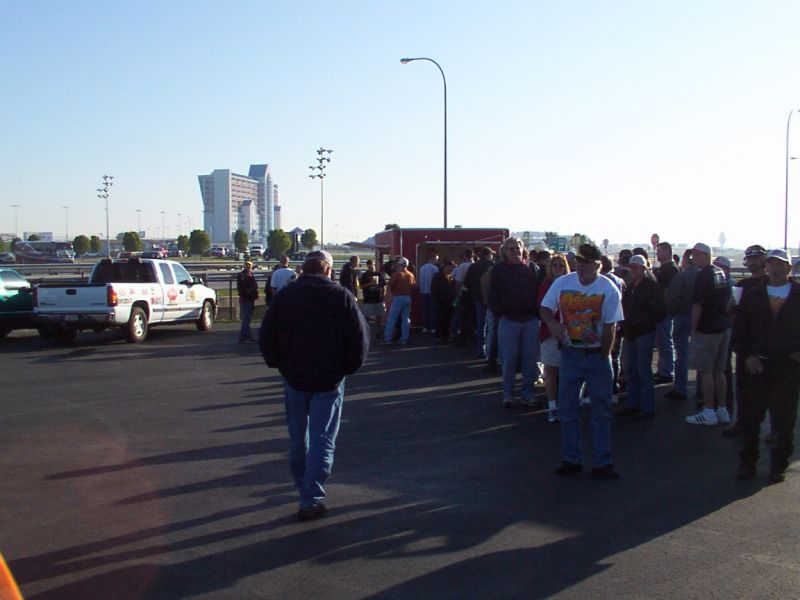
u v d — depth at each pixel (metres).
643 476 6.89
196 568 4.84
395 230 20.80
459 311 16.91
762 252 8.56
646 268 9.21
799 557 5.00
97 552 5.11
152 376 12.77
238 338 19.08
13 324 18.05
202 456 7.57
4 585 4.59
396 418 9.41
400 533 5.44
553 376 9.09
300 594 4.46
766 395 6.71
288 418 5.95
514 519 5.73
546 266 11.38
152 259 19.03
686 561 4.93
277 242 83.06
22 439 8.28
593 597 4.41
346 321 5.74
